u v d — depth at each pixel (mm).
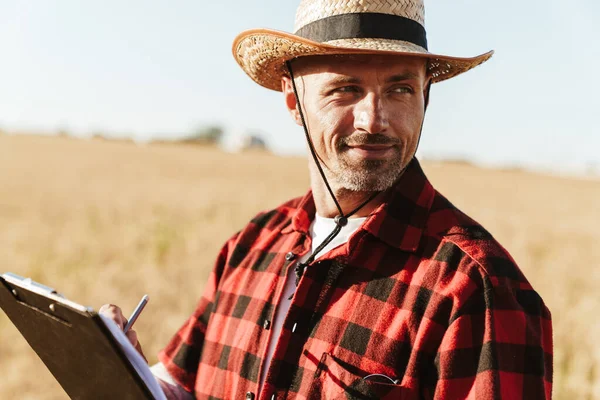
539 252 14812
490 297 1890
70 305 1614
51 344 1906
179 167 43969
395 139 2143
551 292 9453
